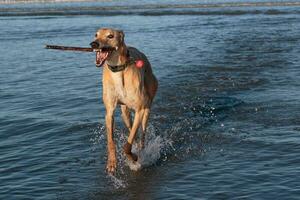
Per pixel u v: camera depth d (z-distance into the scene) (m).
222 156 6.73
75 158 6.92
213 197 5.38
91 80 12.82
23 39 23.39
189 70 13.49
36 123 8.73
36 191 5.76
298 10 42.31
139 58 6.94
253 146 7.07
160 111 9.23
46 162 6.77
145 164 6.58
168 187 5.77
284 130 7.74
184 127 8.18
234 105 9.45
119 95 6.50
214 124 8.30
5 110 9.77
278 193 5.39
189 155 6.86
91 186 5.91
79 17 40.91
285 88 10.80
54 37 24.02
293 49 17.47
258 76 12.37
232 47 18.59
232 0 73.38
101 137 7.86
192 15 40.00
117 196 5.61
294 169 6.09
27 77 13.46
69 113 9.37
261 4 55.69
